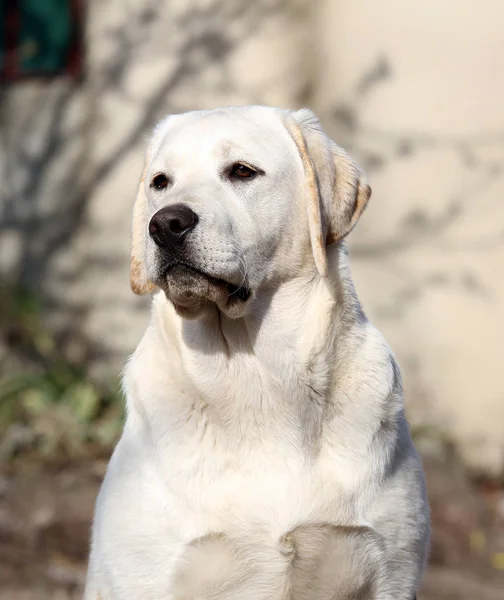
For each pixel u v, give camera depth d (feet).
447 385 38.96
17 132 45.37
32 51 45.29
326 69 40.98
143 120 43.47
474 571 31.22
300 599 17.04
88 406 38.73
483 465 38.29
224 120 17.90
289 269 17.58
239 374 16.94
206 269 16.48
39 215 44.98
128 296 43.65
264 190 17.42
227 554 16.47
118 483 17.16
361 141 40.19
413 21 39.17
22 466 35.65
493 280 38.37
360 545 16.70
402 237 39.63
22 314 42.88
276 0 41.70
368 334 17.85
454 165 38.86
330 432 17.02
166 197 17.03
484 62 38.27
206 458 16.78
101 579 17.30
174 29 43.04
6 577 28.37
